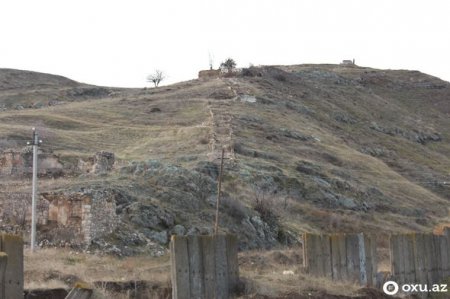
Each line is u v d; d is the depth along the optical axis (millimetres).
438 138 116438
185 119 82750
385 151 94125
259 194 49094
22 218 32906
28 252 27188
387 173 76312
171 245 15820
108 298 16781
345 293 19016
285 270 22625
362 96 129125
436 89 153000
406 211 62250
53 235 31438
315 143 78500
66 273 21016
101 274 21938
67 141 69438
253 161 59531
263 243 40469
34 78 153000
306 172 62656
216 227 35531
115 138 74562
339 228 49969
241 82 106812
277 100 97188
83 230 31234
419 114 134250
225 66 122312
